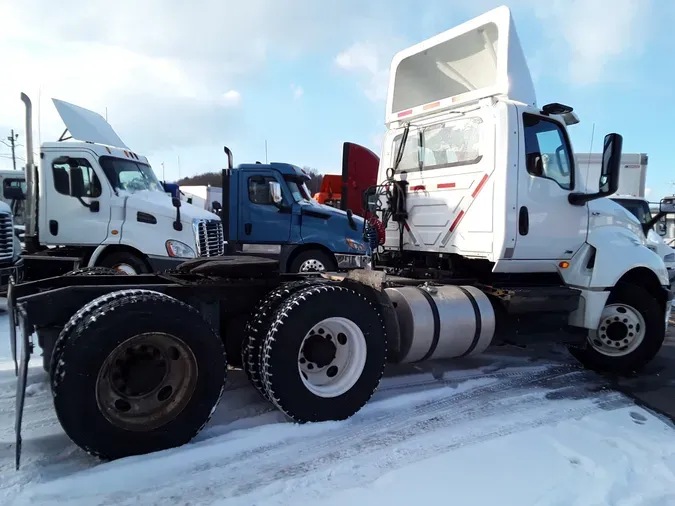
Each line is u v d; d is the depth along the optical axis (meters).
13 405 3.74
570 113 5.00
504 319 4.68
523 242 4.56
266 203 10.04
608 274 4.83
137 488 2.67
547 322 4.80
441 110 5.15
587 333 4.96
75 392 2.73
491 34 4.80
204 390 3.12
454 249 4.92
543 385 4.65
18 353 4.22
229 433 3.29
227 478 2.81
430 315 4.16
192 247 8.05
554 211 4.76
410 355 4.16
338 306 3.55
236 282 3.79
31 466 2.86
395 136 5.74
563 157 4.93
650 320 5.06
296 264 10.02
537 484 2.78
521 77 4.65
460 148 4.91
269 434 3.30
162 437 2.99
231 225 10.08
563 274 5.00
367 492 2.67
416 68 5.61
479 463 3.02
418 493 2.67
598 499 2.64
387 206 5.67
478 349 4.46
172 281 3.98
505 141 4.43
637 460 3.14
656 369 5.35
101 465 2.82
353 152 11.88
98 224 7.77
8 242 7.03
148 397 3.03
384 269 5.73
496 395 4.32
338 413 3.56
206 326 3.13
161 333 2.96
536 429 3.58
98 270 5.02
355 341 3.69
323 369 3.68
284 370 3.34
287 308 3.40
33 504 2.47
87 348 2.75
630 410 4.10
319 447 3.22
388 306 3.94
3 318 7.04
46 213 7.84
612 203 5.44
